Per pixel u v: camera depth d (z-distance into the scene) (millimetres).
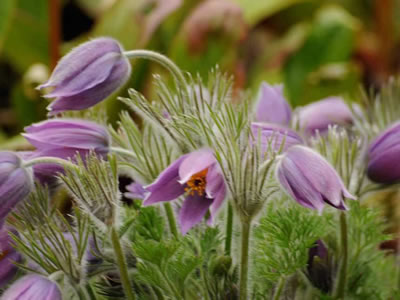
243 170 780
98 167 785
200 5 1207
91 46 807
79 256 800
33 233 800
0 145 1105
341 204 764
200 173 793
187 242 830
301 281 836
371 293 854
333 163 837
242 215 784
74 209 799
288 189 772
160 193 787
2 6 1237
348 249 849
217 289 801
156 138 843
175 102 826
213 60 1189
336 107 921
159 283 803
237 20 1188
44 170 815
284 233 804
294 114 922
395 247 987
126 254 816
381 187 843
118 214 795
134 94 819
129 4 1218
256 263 824
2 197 785
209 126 796
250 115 828
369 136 889
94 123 824
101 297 826
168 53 1236
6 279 813
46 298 777
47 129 812
